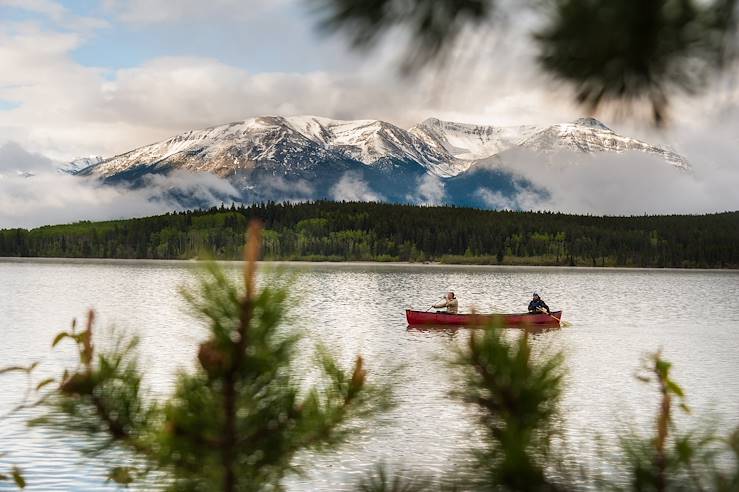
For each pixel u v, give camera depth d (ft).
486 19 9.21
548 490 13.08
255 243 14.92
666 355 222.48
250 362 14.66
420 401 127.95
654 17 8.70
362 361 18.20
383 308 400.88
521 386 13.94
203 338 14.99
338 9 9.45
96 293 511.81
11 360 186.70
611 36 8.75
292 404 15.90
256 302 14.55
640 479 13.35
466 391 14.26
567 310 417.90
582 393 143.43
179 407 15.21
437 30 9.25
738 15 8.73
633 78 8.95
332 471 85.25
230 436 15.34
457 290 588.09
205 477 15.38
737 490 12.53
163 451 15.15
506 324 14.83
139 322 301.43
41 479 84.17
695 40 8.76
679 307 444.14
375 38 9.45
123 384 15.87
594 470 13.60
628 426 15.07
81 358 16.01
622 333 291.58
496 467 13.21
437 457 92.12
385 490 14.21
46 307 392.47
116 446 15.49
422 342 242.37
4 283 634.43
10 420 110.11
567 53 8.97
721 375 180.45
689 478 13.21
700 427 14.48
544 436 14.07
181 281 14.74
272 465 15.74
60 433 15.57
